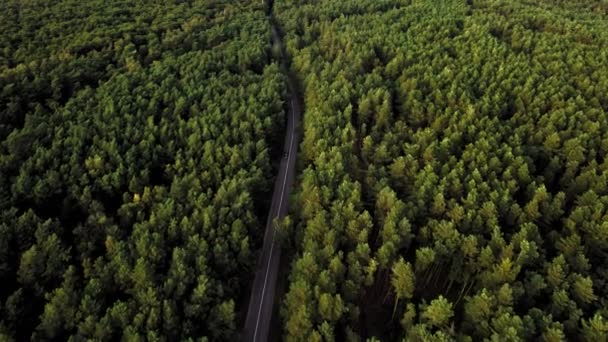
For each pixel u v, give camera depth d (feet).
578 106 311.68
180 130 293.84
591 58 371.76
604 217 218.79
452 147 278.26
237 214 236.43
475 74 354.13
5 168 249.14
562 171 274.57
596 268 209.87
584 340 176.24
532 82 337.31
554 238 224.53
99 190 253.24
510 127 293.23
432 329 193.67
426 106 321.52
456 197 246.06
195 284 202.49
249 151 283.18
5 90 308.40
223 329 191.83
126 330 173.88
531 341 172.86
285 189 296.51
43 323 178.19
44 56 366.22
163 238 217.36
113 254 209.97
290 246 240.73
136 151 273.54
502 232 227.20
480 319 184.44
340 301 187.11
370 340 178.40
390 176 269.23
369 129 332.60
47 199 243.19
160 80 355.77
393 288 222.07
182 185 249.34
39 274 201.46
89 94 325.01
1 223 217.77
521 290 190.49
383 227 230.07
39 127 278.26
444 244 219.00
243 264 223.10
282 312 199.52
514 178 257.55
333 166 263.49
